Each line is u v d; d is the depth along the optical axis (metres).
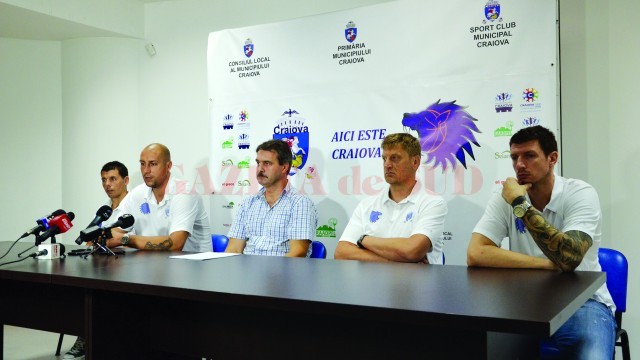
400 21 3.01
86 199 4.27
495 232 2.03
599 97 2.81
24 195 4.52
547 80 2.65
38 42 4.49
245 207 2.90
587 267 1.95
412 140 2.46
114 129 4.26
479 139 2.81
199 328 1.75
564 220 1.95
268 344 1.57
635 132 2.73
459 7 2.85
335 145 3.20
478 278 1.55
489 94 2.78
